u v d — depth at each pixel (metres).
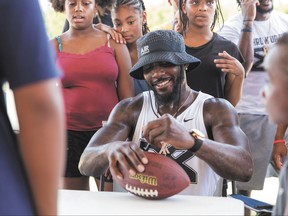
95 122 2.69
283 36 1.14
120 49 2.79
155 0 3.14
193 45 2.75
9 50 0.77
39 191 0.82
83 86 2.68
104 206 1.46
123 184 1.54
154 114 1.92
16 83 0.78
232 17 3.00
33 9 0.78
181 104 1.90
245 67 2.92
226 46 2.77
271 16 2.97
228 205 1.48
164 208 1.44
